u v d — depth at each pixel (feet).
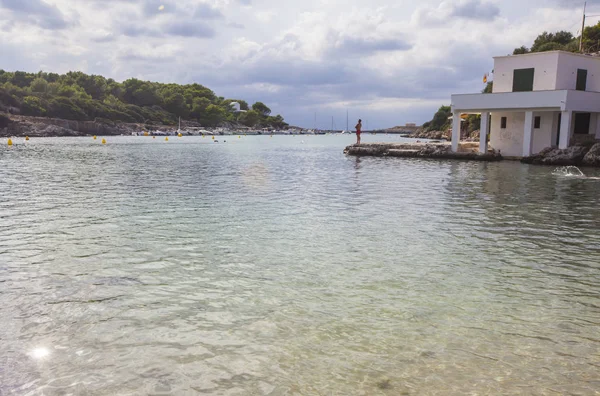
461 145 147.33
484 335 20.11
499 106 126.82
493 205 53.42
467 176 86.74
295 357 18.17
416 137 465.47
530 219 45.14
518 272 28.68
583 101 118.11
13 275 27.55
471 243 35.70
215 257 31.60
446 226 41.78
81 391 15.90
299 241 36.09
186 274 27.96
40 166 107.24
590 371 17.31
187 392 15.89
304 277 27.50
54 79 639.76
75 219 44.27
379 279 27.20
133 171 95.86
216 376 16.87
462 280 27.12
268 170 100.22
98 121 520.01
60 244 34.83
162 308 22.80
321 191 65.21
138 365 17.57
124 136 487.20
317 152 188.03
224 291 25.13
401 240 36.55
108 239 36.45
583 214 47.88
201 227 40.98
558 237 37.83
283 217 45.75
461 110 137.08
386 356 18.26
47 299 23.84
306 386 16.22
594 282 26.96
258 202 55.16
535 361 18.01
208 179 80.89
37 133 424.87
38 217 45.19
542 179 81.46
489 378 16.78
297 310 22.61
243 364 17.67
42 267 29.17
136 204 53.26
